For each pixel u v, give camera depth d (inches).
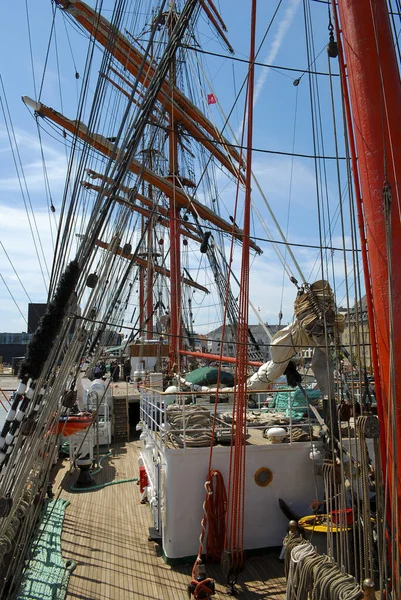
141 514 357.1
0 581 182.9
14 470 187.5
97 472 475.5
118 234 226.5
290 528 192.1
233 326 836.0
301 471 288.2
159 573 262.8
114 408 663.8
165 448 280.8
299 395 329.4
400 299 151.4
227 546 262.4
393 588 135.3
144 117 217.6
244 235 249.1
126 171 214.4
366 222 162.6
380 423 162.6
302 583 167.9
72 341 208.1
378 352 162.9
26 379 184.2
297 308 285.4
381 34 162.6
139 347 858.1
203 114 812.6
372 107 158.9
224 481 279.1
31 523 212.2
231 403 390.0
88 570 265.7
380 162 156.4
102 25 411.2
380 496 159.2
